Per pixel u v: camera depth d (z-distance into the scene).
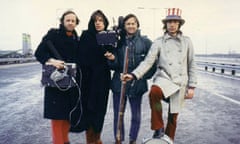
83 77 4.27
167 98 3.87
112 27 4.55
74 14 4.07
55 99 4.04
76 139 5.37
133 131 4.75
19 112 8.11
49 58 3.92
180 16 3.78
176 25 3.78
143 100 10.16
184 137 5.47
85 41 4.21
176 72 3.76
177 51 3.80
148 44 4.54
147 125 6.33
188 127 6.25
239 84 14.79
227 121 6.84
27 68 30.34
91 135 4.47
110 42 4.17
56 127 4.18
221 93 11.59
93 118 4.32
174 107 3.79
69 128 4.38
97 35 4.18
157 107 3.67
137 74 3.82
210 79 17.45
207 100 9.94
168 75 3.78
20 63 41.69
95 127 4.32
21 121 6.98
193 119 7.06
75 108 4.20
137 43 4.50
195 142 5.16
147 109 8.36
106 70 4.39
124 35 4.55
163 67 3.83
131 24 4.45
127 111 8.04
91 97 4.20
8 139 5.45
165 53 3.83
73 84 3.97
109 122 6.68
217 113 7.77
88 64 4.20
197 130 6.00
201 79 17.42
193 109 8.37
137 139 5.26
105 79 4.35
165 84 3.68
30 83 15.90
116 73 4.61
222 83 15.26
